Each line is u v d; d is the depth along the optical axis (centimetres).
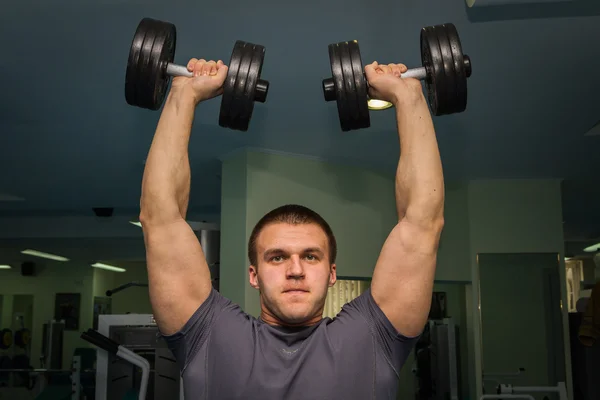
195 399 80
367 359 81
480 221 420
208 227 358
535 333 411
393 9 183
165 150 90
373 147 339
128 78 104
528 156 361
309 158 362
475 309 416
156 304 84
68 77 235
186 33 199
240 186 344
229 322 83
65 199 505
